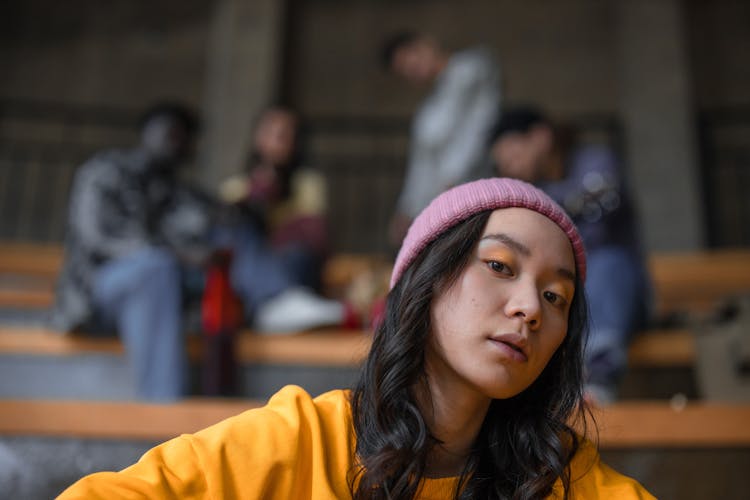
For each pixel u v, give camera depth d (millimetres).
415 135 4516
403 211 4383
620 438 2072
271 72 6676
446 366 969
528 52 7062
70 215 3162
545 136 2955
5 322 3418
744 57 6859
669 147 6492
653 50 6750
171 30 7176
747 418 2088
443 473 1013
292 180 3660
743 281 4188
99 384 2859
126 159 3367
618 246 2781
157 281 2816
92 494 824
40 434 2043
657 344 2818
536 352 933
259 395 2844
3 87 6953
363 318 3043
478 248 948
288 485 911
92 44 7125
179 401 2711
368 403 968
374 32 7184
